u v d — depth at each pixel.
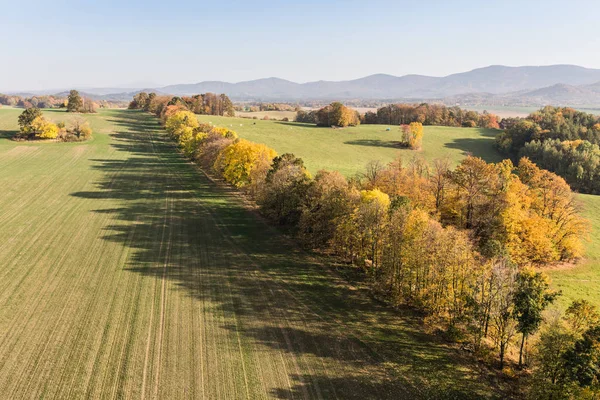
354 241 48.56
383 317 37.53
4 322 33.78
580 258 56.38
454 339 34.34
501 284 32.22
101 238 53.44
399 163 72.69
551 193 58.16
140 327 34.09
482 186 58.09
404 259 40.47
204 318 35.97
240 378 28.66
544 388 26.39
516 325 31.47
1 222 57.81
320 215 52.00
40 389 26.69
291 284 43.12
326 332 34.78
